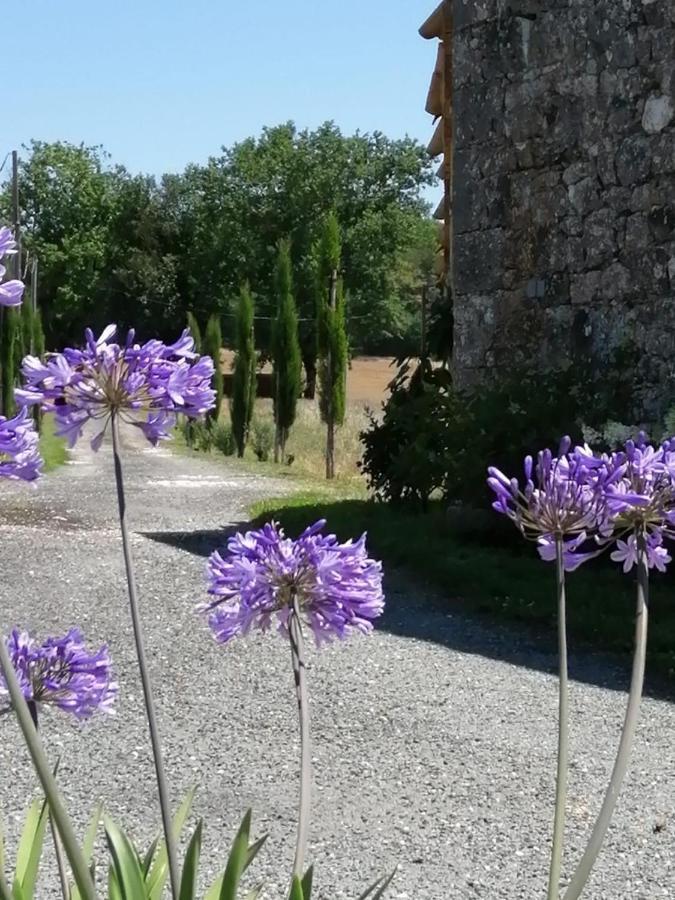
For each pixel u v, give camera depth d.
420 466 12.10
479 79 11.52
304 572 2.02
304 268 59.97
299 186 62.69
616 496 2.04
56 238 70.94
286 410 26.81
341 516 12.84
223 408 40.81
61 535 12.05
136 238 70.06
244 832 2.00
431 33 13.49
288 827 4.42
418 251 63.44
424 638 7.62
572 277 10.70
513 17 11.13
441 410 12.12
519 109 11.14
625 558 2.16
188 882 1.96
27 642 2.18
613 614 7.94
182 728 5.65
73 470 22.47
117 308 68.94
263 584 2.01
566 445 2.13
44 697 2.17
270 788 4.85
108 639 7.54
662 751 5.43
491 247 11.46
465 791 4.86
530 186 11.08
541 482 2.13
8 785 4.80
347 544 2.06
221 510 15.01
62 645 2.19
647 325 10.02
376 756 5.29
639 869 4.12
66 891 2.36
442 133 13.97
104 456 27.31
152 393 1.94
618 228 10.27
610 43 10.27
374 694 6.30
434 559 9.79
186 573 9.90
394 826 4.46
